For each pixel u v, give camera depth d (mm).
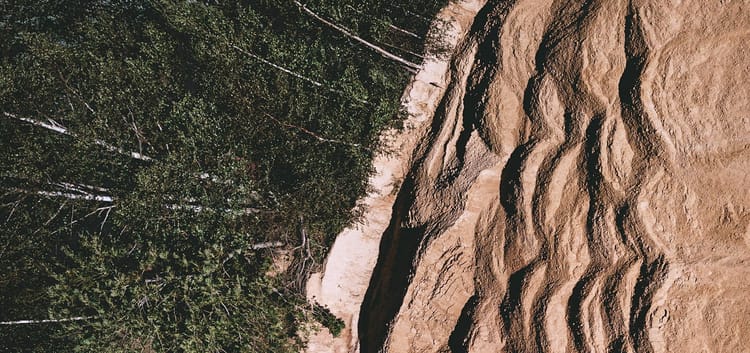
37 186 10570
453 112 10078
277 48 9984
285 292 10344
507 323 8258
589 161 7770
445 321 9008
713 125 6730
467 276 9031
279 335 9875
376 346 9648
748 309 6402
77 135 10102
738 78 6602
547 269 7949
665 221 6977
